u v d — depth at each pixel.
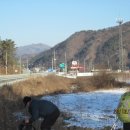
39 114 10.65
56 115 10.85
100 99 34.00
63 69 111.44
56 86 47.31
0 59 111.69
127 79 67.56
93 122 18.44
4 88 30.41
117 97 36.22
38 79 45.38
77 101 31.36
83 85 50.62
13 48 114.88
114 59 188.50
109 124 17.62
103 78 53.38
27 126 10.63
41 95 38.03
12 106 21.41
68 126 16.00
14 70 111.38
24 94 34.28
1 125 14.19
